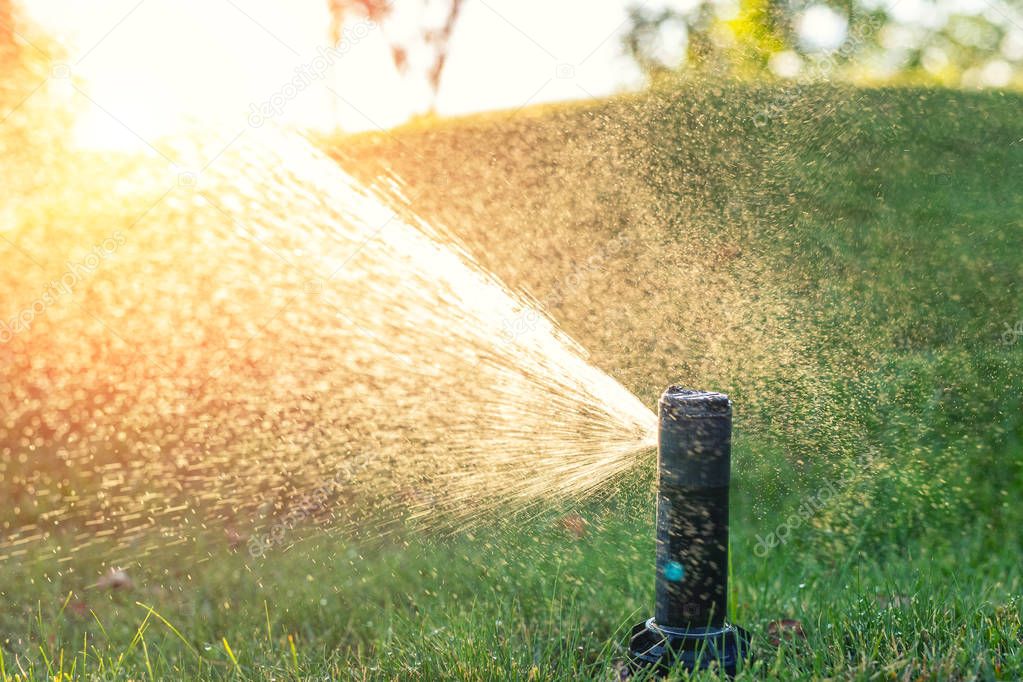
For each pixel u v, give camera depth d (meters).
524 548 3.89
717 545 2.52
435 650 2.88
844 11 10.12
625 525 4.01
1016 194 7.38
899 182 7.63
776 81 9.37
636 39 9.47
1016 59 10.61
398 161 7.87
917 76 10.56
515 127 8.61
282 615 3.49
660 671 2.54
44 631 3.35
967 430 4.86
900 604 2.99
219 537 4.29
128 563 4.09
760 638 2.88
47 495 4.84
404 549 3.99
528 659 2.81
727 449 2.49
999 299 6.04
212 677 2.97
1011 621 2.91
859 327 5.88
